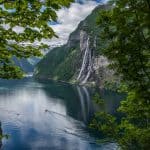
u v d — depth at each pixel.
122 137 18.16
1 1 10.26
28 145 106.25
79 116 161.88
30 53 12.33
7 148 103.31
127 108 17.44
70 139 114.25
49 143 108.88
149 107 15.09
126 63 12.82
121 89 18.47
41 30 11.42
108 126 19.70
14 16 10.73
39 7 10.59
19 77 13.00
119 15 12.16
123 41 12.45
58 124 140.75
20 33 11.48
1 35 11.40
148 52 12.54
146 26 11.78
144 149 15.33
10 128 131.50
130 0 11.94
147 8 11.60
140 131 17.34
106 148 100.69
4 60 12.55
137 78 13.03
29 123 142.38
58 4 10.46
